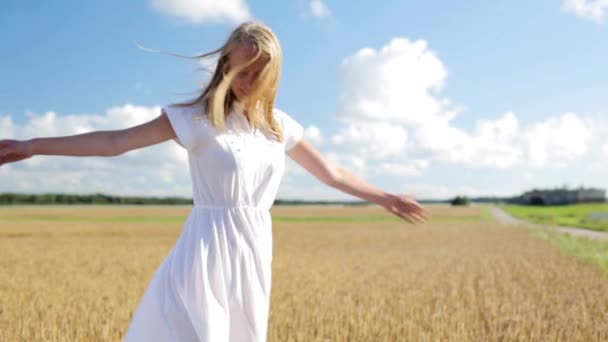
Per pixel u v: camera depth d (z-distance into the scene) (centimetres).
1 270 1424
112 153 246
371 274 1326
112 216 6931
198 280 252
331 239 3081
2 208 10575
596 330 611
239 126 262
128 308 783
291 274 1319
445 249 2289
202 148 254
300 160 305
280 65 256
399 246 2511
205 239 258
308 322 670
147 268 1493
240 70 246
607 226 4322
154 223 5075
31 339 590
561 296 899
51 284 1125
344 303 836
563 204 14688
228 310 257
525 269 1398
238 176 256
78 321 673
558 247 2311
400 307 794
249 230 263
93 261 1709
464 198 16425
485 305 804
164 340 248
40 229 3906
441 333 603
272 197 278
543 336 597
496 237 3194
